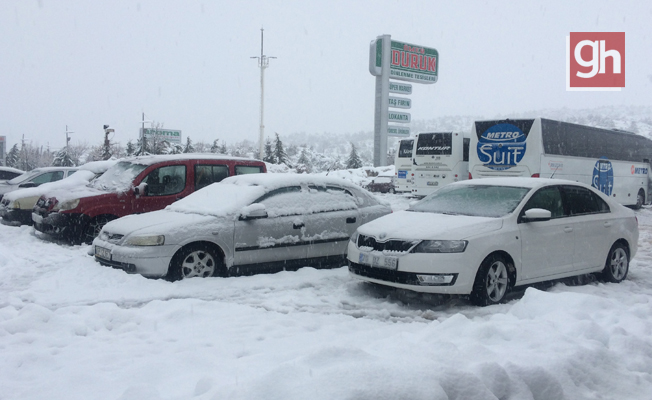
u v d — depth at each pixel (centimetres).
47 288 666
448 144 2180
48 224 1055
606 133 2005
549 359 369
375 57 3778
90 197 1047
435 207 743
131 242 694
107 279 679
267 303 619
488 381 322
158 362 393
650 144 2369
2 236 1164
